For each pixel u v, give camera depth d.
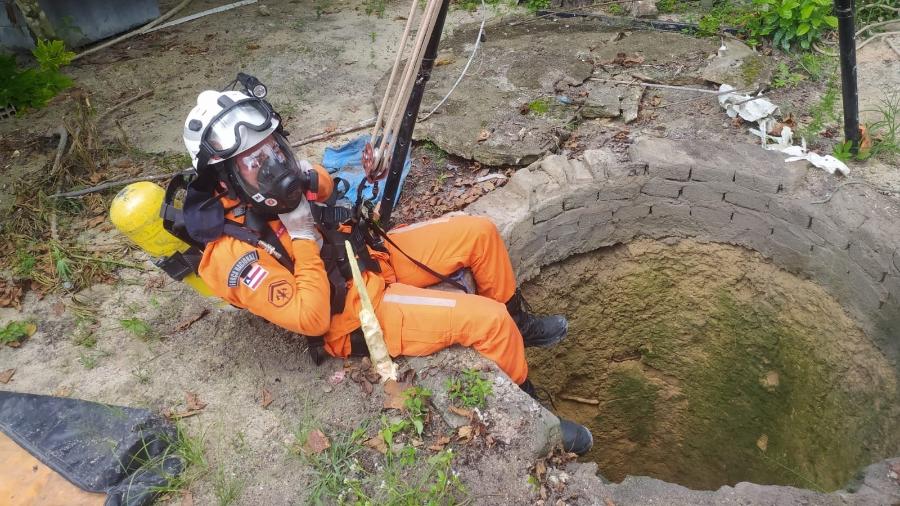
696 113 5.03
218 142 2.55
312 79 5.92
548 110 5.05
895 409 3.86
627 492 2.70
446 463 2.74
